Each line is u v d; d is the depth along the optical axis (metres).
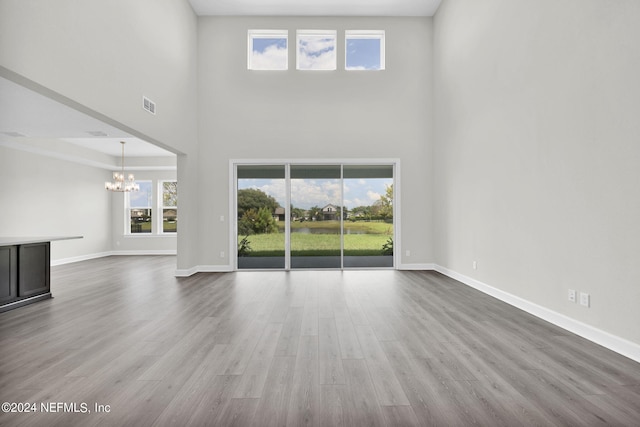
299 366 2.91
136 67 5.12
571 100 3.66
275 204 7.76
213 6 7.35
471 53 5.91
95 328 3.93
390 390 2.51
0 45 2.80
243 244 7.75
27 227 8.73
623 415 2.19
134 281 6.75
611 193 3.19
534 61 4.26
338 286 6.09
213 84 7.69
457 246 6.54
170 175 11.96
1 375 2.77
